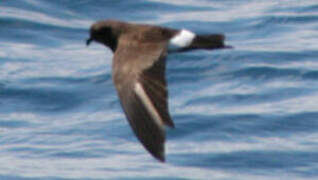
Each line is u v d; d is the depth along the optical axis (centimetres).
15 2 1934
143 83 650
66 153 1263
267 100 1422
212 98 1429
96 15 1900
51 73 1563
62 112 1420
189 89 1472
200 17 1848
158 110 638
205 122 1336
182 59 1571
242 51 1609
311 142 1281
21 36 1773
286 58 1577
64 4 1934
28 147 1289
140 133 632
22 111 1424
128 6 1920
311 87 1466
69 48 1722
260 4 1920
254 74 1518
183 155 1246
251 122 1338
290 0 1927
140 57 675
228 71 1534
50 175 1197
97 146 1284
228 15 1853
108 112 1408
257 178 1186
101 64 1606
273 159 1234
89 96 1469
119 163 1228
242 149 1260
